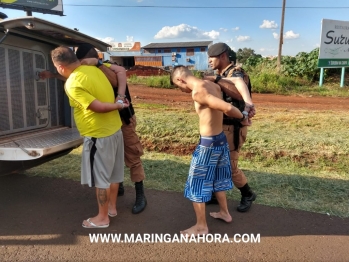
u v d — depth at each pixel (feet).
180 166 17.48
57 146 11.61
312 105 38.22
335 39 54.34
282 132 22.36
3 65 11.94
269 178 15.75
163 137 21.17
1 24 10.23
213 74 12.87
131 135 12.57
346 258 9.87
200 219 11.03
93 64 11.09
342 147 18.69
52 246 10.48
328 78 60.90
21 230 11.37
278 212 12.75
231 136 11.89
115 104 10.53
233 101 11.44
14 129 12.69
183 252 10.22
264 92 51.01
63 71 10.55
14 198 13.94
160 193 14.51
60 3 25.66
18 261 9.70
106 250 10.30
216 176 11.23
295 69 61.46
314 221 12.05
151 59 133.69
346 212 12.67
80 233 11.27
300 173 16.46
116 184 12.15
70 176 16.39
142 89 52.44
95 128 10.66
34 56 13.51
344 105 38.65
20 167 12.51
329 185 14.94
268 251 10.25
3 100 12.05
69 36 12.33
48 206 13.26
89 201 13.79
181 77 10.41
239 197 14.08
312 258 9.88
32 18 9.97
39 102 13.97
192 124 24.06
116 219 12.29
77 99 10.18
